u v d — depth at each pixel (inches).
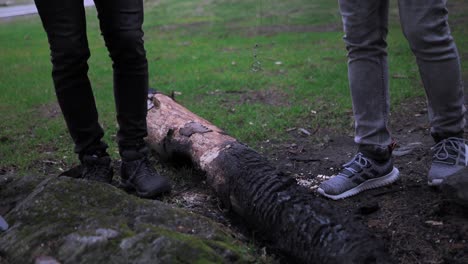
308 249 95.0
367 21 121.3
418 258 99.7
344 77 253.1
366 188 126.6
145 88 126.4
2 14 370.9
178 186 137.9
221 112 207.0
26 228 100.2
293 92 233.1
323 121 191.0
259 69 281.6
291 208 101.0
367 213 116.4
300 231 97.2
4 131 194.5
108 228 95.9
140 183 127.9
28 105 232.4
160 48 360.5
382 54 124.5
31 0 411.5
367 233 93.4
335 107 206.8
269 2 521.7
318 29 399.5
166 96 166.7
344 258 89.2
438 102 120.7
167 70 290.8
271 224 103.3
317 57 304.3
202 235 99.3
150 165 131.6
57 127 195.2
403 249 102.2
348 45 125.2
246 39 377.7
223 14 493.4
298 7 489.4
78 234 95.4
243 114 203.2
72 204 104.5
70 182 109.5
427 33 115.7
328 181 126.2
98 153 129.6
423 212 114.5
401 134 174.7
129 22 119.3
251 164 115.6
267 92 236.5
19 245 96.9
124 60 122.2
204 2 570.3
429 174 123.5
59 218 100.7
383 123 125.6
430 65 118.1
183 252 90.4
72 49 117.7
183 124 145.2
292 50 329.4
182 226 101.0
